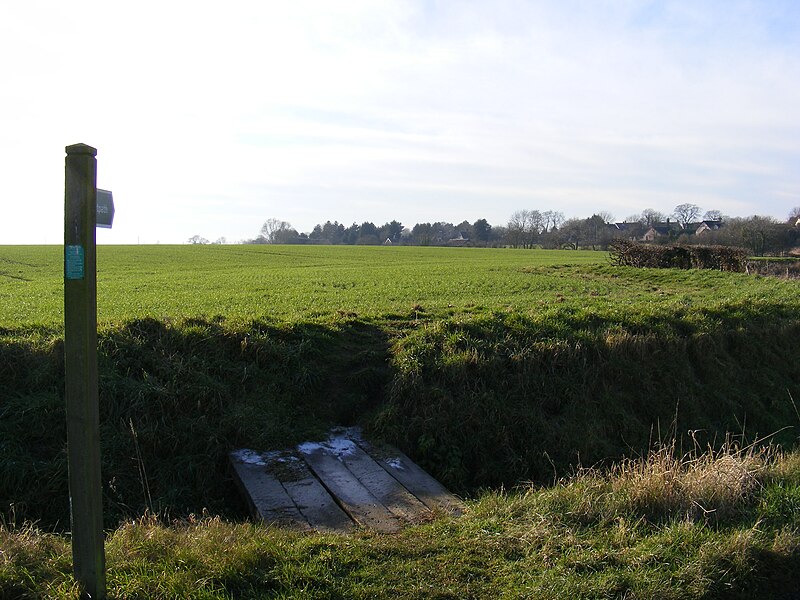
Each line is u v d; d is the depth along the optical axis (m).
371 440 9.90
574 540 5.84
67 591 4.49
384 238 154.50
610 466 10.71
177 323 11.08
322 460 8.97
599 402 11.94
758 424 13.54
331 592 5.00
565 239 102.69
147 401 9.13
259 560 5.32
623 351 12.91
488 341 12.04
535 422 10.84
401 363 11.15
